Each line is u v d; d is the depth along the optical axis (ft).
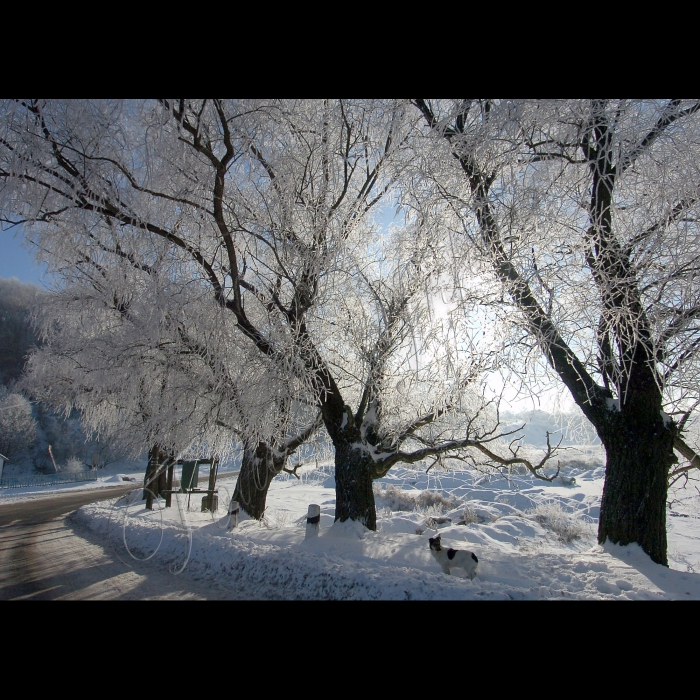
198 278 25.22
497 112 19.88
